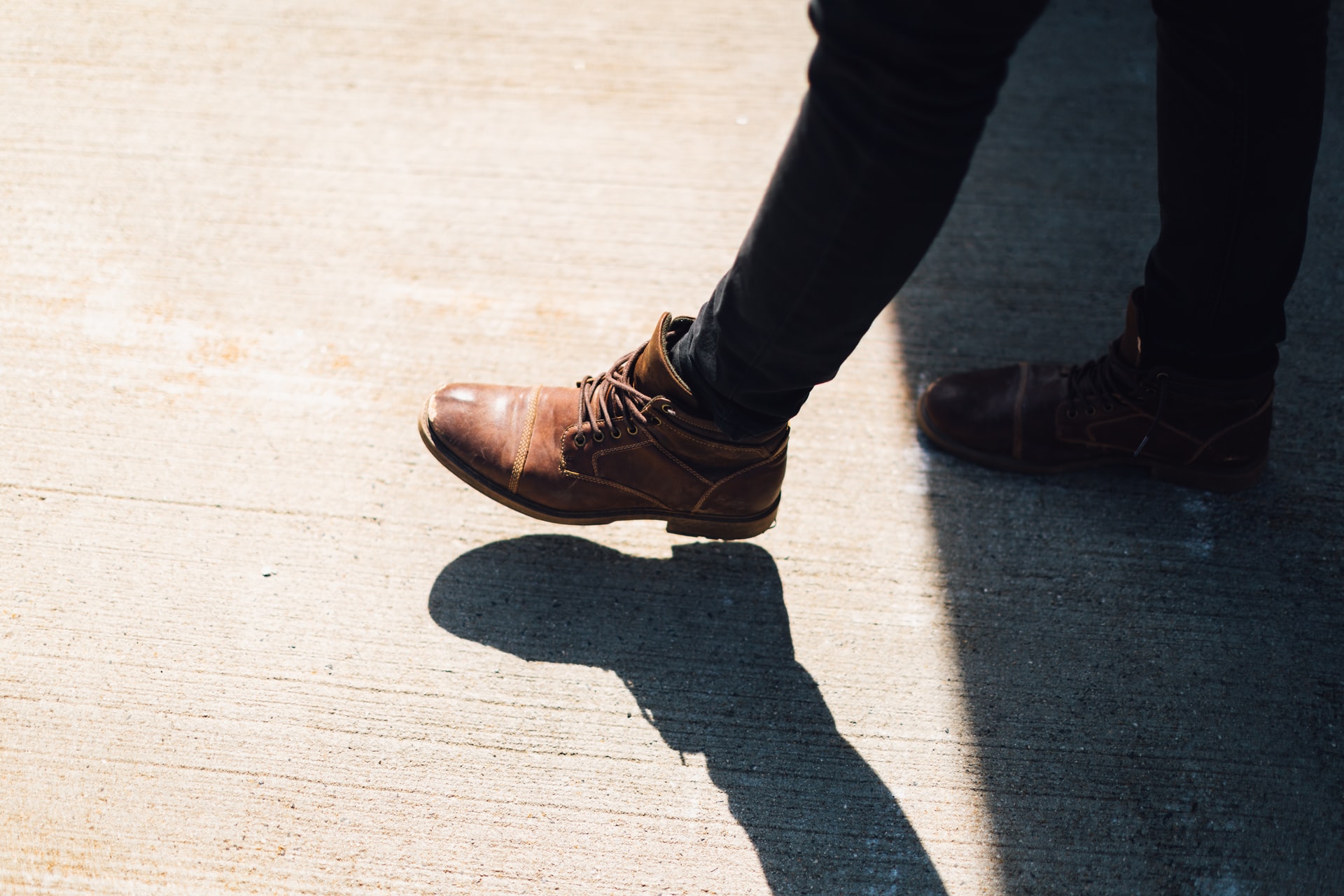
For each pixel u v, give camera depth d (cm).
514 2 276
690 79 254
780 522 169
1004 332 201
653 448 145
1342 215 222
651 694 147
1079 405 168
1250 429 162
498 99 246
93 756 138
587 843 133
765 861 132
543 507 155
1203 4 122
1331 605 159
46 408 179
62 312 195
